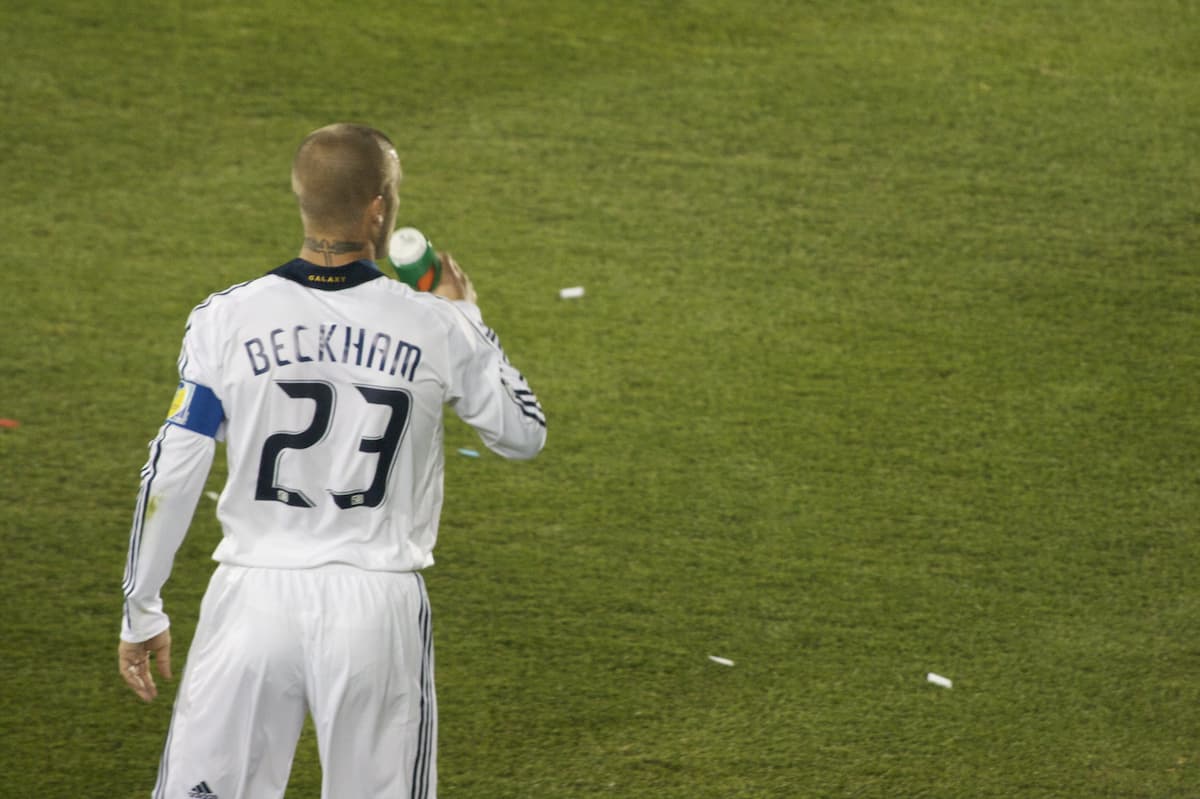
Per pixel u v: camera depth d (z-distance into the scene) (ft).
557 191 66.74
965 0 84.07
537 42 78.95
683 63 77.20
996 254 62.90
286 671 26.43
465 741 37.73
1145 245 63.52
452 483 49.03
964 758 37.45
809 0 83.76
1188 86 76.18
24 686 39.09
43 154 68.33
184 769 26.71
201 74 75.00
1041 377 55.16
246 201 65.57
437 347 26.91
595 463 50.14
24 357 54.60
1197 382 54.90
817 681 40.32
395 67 76.23
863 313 59.00
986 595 44.19
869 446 51.26
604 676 40.40
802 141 70.90
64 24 78.79
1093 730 38.63
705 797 35.78
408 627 26.91
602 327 57.67
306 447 26.37
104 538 45.65
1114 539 46.85
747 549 46.09
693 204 66.03
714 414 52.85
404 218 64.28
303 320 26.45
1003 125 72.49
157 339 56.13
